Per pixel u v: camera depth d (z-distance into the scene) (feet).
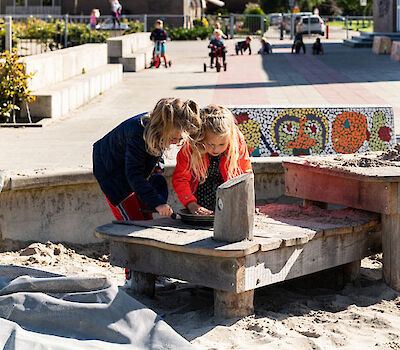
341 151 24.34
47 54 45.34
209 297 14.73
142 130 13.33
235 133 13.60
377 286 15.06
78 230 20.53
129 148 13.41
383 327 12.71
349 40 123.54
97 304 11.83
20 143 28.78
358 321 12.99
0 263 18.01
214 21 158.92
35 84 38.70
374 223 15.01
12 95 35.42
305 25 158.30
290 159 16.80
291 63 82.84
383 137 24.80
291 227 13.88
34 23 77.71
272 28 185.68
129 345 11.22
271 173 22.00
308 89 52.49
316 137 24.07
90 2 151.33
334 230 13.89
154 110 12.72
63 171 19.85
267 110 23.73
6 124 34.55
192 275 12.81
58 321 11.71
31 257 18.57
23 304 11.96
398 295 14.64
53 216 20.10
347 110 24.36
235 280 12.16
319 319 13.12
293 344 11.55
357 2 234.17
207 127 13.08
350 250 14.73
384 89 51.57
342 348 11.59
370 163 15.55
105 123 35.63
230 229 12.31
